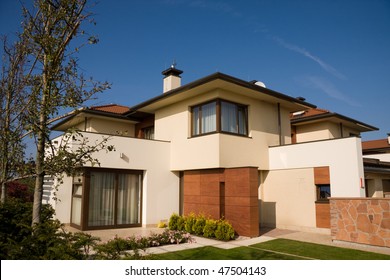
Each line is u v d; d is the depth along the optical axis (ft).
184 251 26.96
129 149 41.68
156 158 44.39
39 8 15.62
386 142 78.38
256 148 42.96
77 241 15.52
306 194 39.42
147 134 55.77
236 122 41.32
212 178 39.01
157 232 37.60
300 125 59.52
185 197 43.29
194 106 43.16
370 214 28.14
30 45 16.60
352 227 29.27
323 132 55.72
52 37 14.87
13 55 19.43
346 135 60.39
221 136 38.09
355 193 34.40
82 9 15.75
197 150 40.83
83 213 37.58
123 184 41.91
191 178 42.60
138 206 42.93
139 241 28.55
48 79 14.98
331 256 24.89
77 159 15.60
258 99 44.60
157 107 48.75
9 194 38.60
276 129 47.06
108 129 55.36
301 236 35.06
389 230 26.76
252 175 34.42
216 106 39.14
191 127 43.19
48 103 14.65
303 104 47.78
